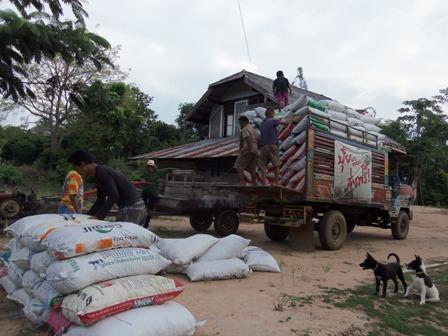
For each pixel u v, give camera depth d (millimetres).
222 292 5465
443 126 30812
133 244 4043
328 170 9672
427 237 14031
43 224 4121
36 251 4031
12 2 7824
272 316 4633
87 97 9531
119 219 5281
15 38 6895
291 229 9969
